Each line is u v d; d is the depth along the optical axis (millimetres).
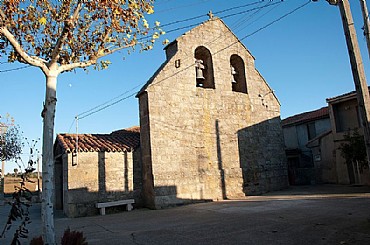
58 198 18547
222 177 18016
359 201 12922
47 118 7020
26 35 7520
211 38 19641
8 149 20156
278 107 21828
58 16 7594
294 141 30422
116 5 7531
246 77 20688
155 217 12906
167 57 19109
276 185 20406
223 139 18578
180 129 17141
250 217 11117
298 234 8117
